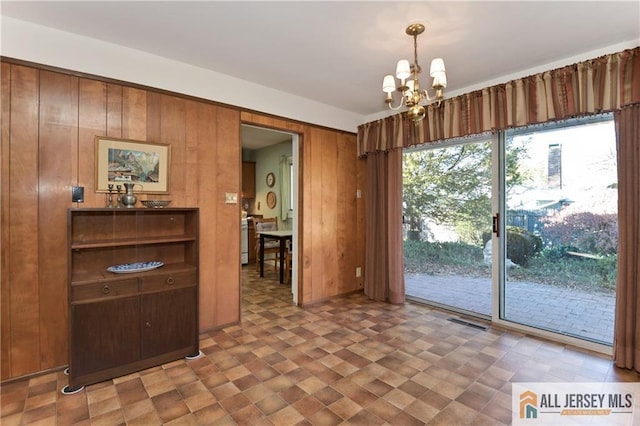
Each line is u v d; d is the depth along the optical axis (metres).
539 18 2.06
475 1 1.89
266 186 6.95
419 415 1.79
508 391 2.02
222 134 3.07
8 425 1.70
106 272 2.33
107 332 2.15
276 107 3.46
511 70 2.87
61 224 2.29
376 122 4.05
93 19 2.12
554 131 2.83
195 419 1.76
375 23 2.14
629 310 2.26
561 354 2.52
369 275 4.17
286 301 3.98
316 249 3.93
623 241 2.29
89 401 1.92
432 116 3.44
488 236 3.32
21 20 2.11
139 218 2.62
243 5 1.96
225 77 3.07
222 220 3.08
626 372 2.24
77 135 2.33
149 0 1.91
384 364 2.37
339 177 4.17
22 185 2.15
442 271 3.74
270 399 1.94
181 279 2.46
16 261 2.14
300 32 2.28
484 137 3.27
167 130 2.74
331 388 2.06
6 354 2.11
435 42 2.39
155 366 2.34
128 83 2.54
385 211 4.04
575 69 2.46
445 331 3.01
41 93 2.20
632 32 2.22
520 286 3.06
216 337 2.88
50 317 2.26
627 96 2.23
